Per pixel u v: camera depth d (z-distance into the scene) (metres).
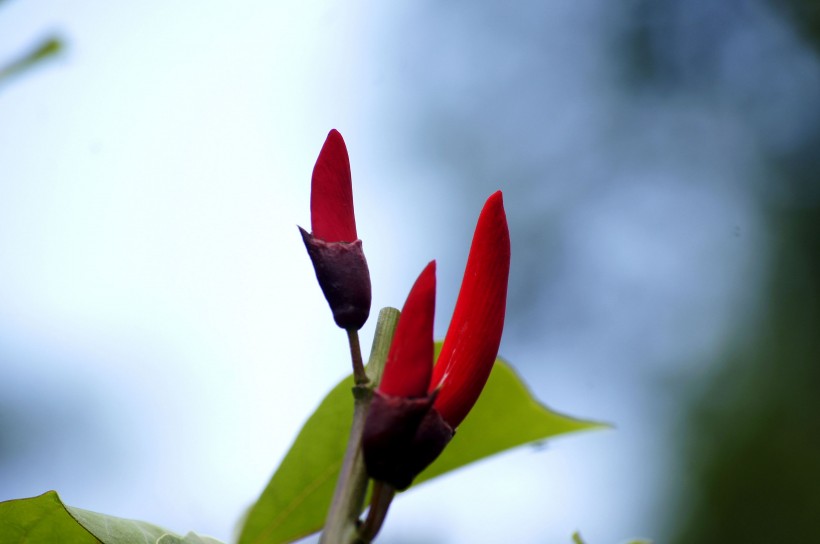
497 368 2.18
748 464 10.95
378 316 1.37
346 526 1.20
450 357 1.32
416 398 1.21
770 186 12.66
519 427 2.22
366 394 1.28
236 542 1.94
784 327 11.77
